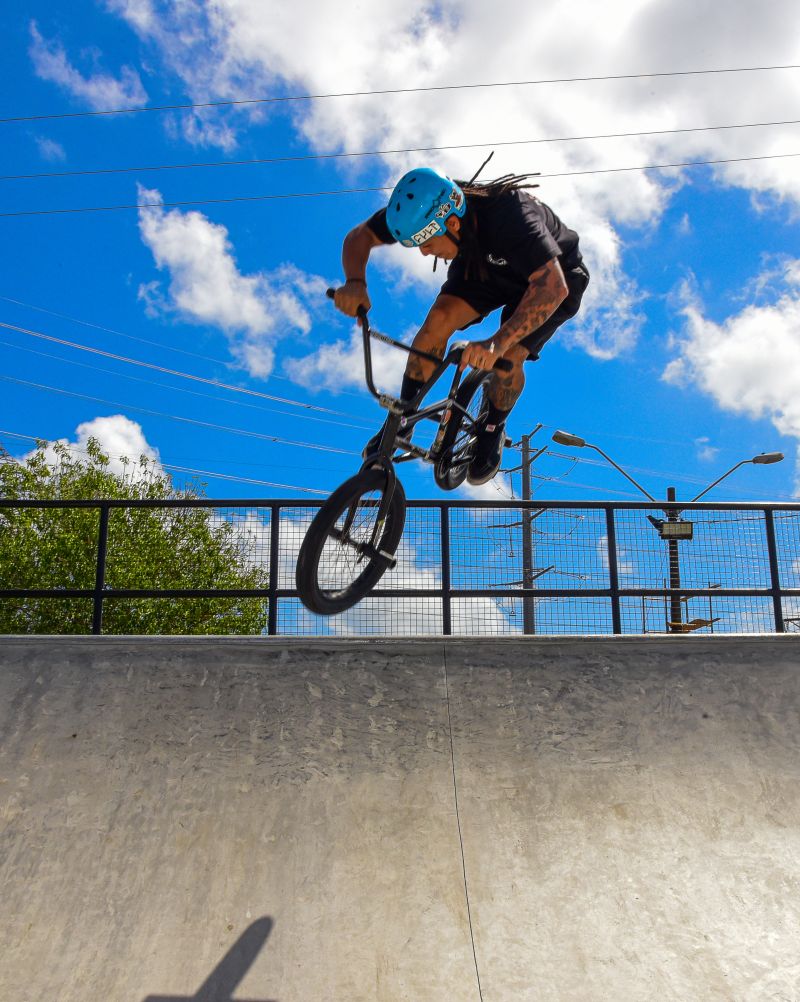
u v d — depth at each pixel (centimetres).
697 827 488
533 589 782
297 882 444
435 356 363
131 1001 381
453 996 383
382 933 414
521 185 361
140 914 425
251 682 585
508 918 425
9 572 1589
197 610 1477
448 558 782
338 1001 379
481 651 617
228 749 533
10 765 516
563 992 386
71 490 1938
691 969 399
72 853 460
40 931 416
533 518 866
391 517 397
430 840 472
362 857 460
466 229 364
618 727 561
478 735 552
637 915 429
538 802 502
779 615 809
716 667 609
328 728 552
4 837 469
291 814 488
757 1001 382
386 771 521
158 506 791
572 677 599
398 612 771
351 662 604
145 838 470
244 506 793
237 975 393
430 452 380
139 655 600
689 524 820
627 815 495
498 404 409
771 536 825
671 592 794
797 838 482
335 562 402
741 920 427
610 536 813
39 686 575
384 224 381
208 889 439
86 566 1577
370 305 371
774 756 543
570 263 380
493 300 391
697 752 544
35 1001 381
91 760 521
